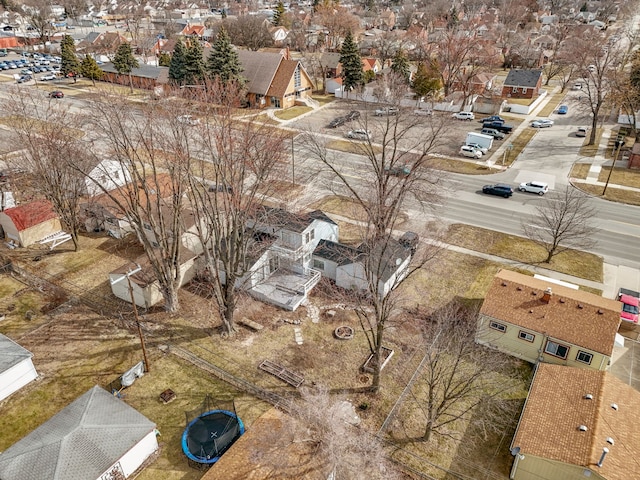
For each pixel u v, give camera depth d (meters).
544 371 26.58
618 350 30.95
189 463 23.38
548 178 56.69
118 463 22.08
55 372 29.03
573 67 100.44
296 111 82.69
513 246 42.44
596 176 56.88
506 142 69.00
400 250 37.22
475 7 180.00
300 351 30.62
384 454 23.84
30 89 91.81
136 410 24.97
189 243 40.28
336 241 42.44
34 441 22.45
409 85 89.00
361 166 58.72
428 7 170.88
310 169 58.03
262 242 36.62
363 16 179.62
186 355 30.31
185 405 26.69
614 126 75.12
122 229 43.88
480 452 24.20
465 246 42.41
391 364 29.62
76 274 38.78
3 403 26.95
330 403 26.41
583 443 21.42
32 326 32.91
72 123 51.62
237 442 23.12
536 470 21.98
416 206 49.56
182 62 85.56
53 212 44.16
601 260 40.41
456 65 88.12
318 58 106.94
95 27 173.38
